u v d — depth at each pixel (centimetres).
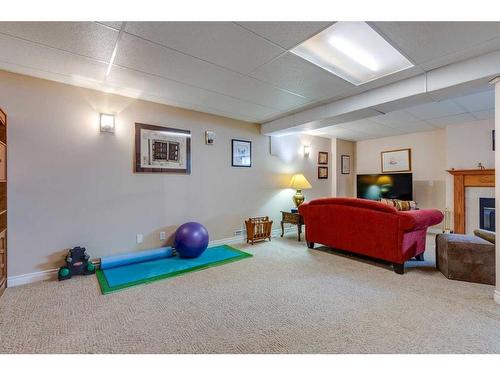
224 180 414
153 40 194
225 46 204
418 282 256
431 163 527
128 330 174
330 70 249
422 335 167
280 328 177
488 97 330
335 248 361
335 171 607
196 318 190
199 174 384
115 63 230
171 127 354
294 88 292
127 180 317
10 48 203
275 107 364
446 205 494
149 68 240
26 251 255
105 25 174
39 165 261
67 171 277
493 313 194
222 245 406
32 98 257
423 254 336
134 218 323
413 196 552
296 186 479
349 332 172
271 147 480
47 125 265
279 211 497
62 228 274
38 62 227
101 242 299
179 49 207
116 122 308
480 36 188
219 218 409
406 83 265
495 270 228
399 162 573
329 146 606
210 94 310
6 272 240
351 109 317
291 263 318
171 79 266
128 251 318
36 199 260
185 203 370
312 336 168
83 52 210
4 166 230
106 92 300
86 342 161
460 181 466
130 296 226
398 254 278
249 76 259
